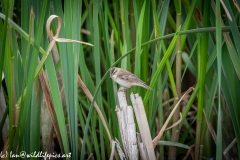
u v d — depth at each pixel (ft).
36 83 25.89
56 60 31.53
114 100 27.81
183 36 26.63
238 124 25.93
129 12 33.91
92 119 27.73
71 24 24.57
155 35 26.18
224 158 31.07
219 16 22.04
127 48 27.91
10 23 22.22
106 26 26.96
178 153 33.94
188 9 26.66
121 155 25.64
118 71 26.09
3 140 29.81
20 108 23.82
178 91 28.48
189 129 33.45
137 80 25.27
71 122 25.55
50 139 29.37
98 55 26.17
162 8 26.71
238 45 23.32
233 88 25.53
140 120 24.84
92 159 30.86
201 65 25.54
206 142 32.83
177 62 27.78
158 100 28.30
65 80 25.00
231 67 25.41
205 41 24.84
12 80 24.97
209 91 30.22
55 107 25.02
